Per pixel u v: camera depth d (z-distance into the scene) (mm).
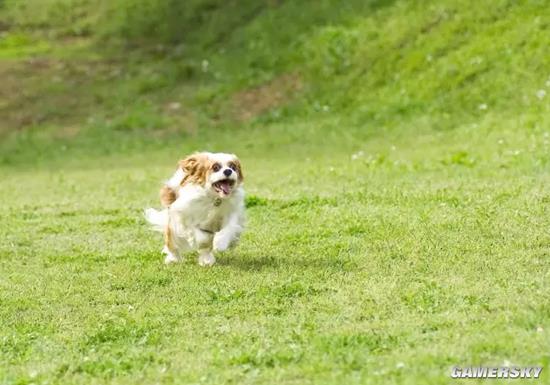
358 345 8164
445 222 12773
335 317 9125
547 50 24812
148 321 9438
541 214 12812
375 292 9805
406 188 16047
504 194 14438
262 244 12578
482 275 10164
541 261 10586
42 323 9688
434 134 23516
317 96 28125
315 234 12938
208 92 30188
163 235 13094
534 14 26516
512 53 25422
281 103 28469
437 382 7059
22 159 27234
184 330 9102
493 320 8531
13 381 7840
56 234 14570
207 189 11297
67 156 27062
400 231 12555
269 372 7707
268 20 33125
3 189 21297
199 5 35875
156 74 32281
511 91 24109
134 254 12641
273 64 30609
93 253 12898
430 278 10234
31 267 12352
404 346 8086
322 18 31688
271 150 24938
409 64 27297
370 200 15086
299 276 10766
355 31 30094
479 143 21250
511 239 11617
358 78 28094
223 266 11461
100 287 10977
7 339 9102
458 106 24641
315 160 22359
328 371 7609
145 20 36219
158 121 28906
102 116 29938
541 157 18000
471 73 25516
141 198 17844
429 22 28625
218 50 32875
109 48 35062
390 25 29547
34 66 34031
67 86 32281
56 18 38031
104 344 8867
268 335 8695
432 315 8898
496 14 27312
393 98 26297
